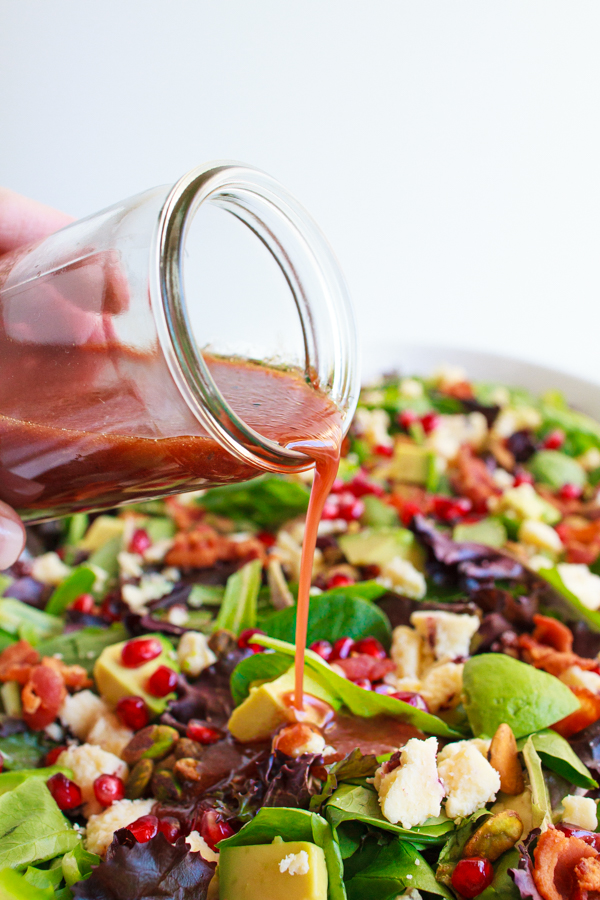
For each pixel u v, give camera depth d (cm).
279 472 29
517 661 34
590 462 51
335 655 36
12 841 30
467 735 33
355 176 72
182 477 30
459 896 29
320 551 43
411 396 54
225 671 36
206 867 29
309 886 28
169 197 28
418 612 38
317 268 32
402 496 48
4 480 31
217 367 33
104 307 28
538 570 39
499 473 49
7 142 67
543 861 29
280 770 31
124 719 35
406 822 29
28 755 35
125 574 42
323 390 32
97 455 29
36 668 36
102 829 31
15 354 29
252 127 69
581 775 32
